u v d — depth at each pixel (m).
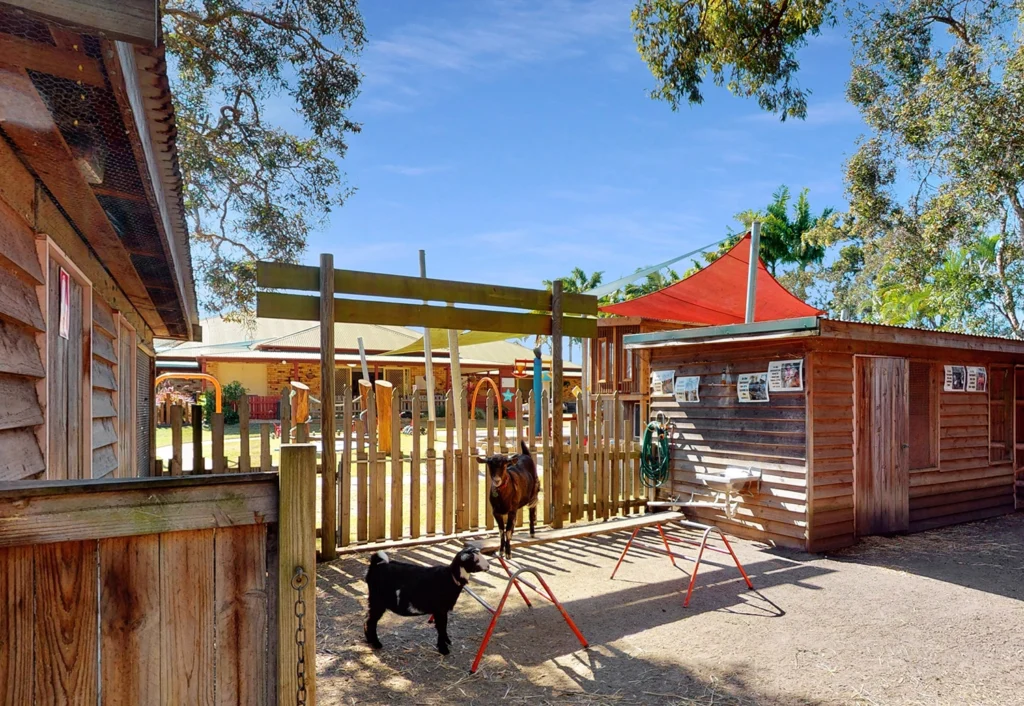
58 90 2.21
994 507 10.60
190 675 1.95
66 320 3.93
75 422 4.25
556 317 8.98
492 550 5.66
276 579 2.05
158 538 1.92
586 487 9.57
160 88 2.53
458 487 8.59
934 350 9.71
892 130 18.16
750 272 10.16
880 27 17.75
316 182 15.94
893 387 8.98
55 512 1.77
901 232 18.92
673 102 14.57
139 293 6.84
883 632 5.40
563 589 6.55
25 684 1.77
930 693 4.34
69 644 1.82
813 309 13.83
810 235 22.28
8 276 2.79
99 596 1.85
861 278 31.91
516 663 4.75
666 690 4.34
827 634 5.34
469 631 5.38
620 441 10.09
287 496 2.03
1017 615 5.82
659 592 6.45
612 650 5.00
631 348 10.45
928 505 9.52
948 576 7.04
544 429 9.21
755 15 13.38
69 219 3.93
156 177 3.43
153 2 1.86
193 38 13.13
